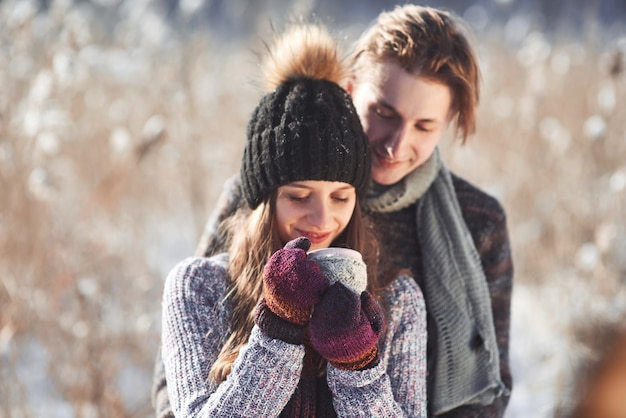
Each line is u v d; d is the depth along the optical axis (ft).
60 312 9.95
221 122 16.65
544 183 14.64
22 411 8.76
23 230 10.85
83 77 13.58
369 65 5.89
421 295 5.32
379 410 4.32
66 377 9.36
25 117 10.94
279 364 4.29
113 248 12.93
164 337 5.00
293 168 4.91
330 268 4.47
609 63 12.37
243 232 5.25
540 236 14.11
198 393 4.58
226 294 5.11
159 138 12.21
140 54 15.87
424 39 5.64
